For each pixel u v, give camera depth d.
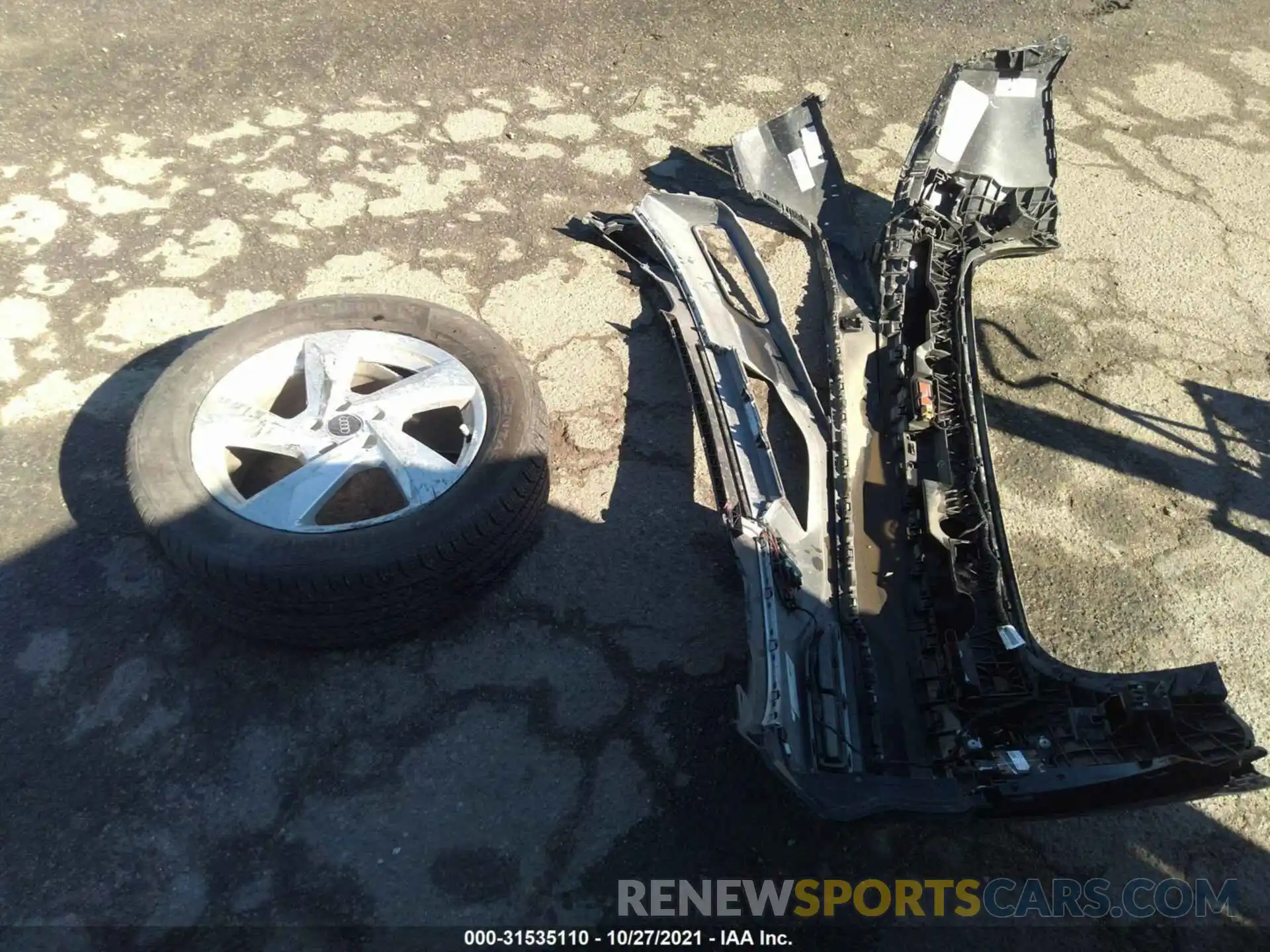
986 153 3.44
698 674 2.23
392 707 2.13
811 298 3.28
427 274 3.28
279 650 2.22
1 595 2.27
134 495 2.17
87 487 2.52
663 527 2.54
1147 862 2.02
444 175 3.72
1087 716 1.85
